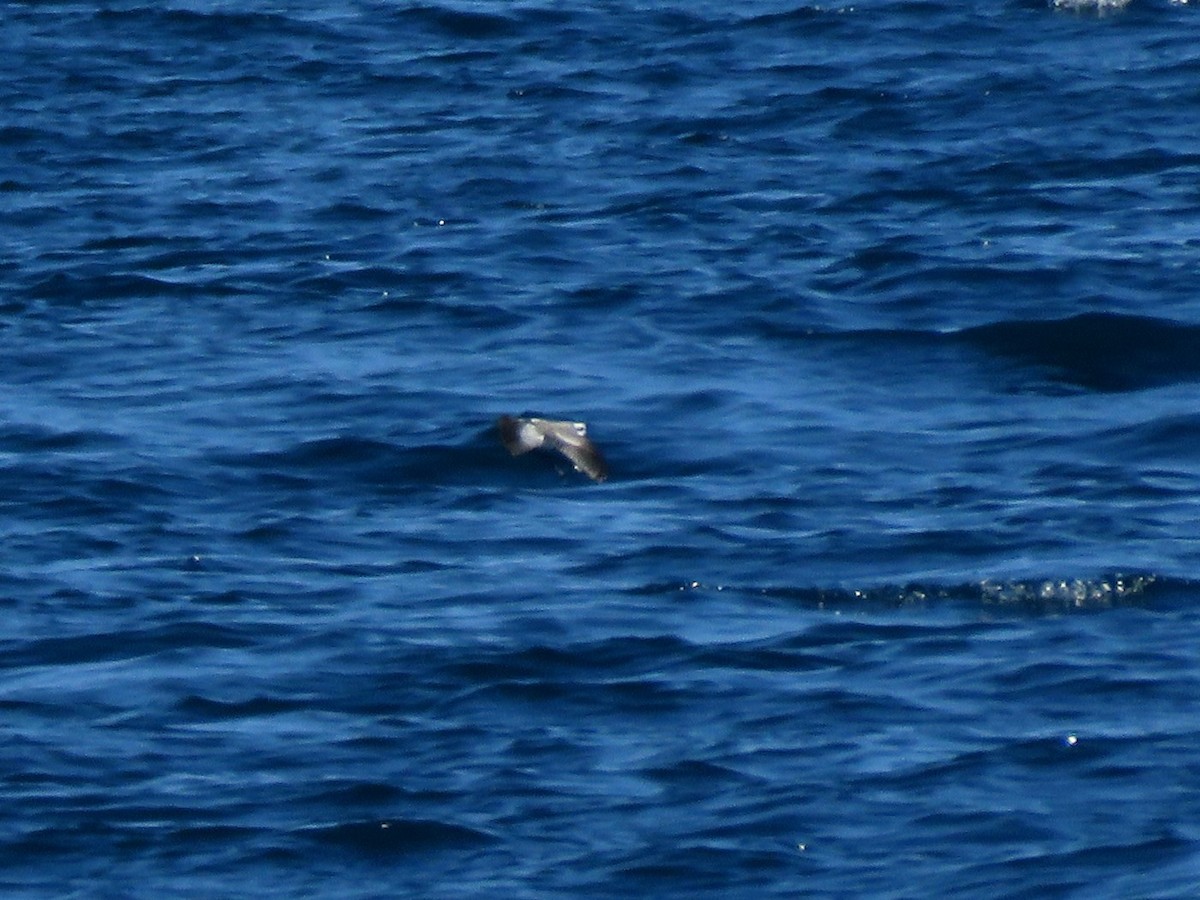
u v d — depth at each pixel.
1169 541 64.44
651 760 54.06
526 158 101.44
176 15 123.75
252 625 61.16
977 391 76.50
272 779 53.69
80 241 93.06
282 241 92.56
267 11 124.56
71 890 49.91
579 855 50.53
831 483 69.62
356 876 50.22
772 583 62.97
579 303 84.81
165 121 108.69
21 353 81.69
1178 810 51.12
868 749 54.16
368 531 67.31
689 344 80.75
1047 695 56.34
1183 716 55.16
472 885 49.66
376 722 56.12
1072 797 51.91
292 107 110.62
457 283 87.19
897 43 114.50
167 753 54.91
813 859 50.09
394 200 96.94
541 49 117.44
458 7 123.38
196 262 90.56
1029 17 116.94
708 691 57.06
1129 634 59.31
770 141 102.31
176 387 78.44
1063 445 71.62
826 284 85.31
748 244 89.94
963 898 48.38
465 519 67.94
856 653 58.88
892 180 96.62
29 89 113.31
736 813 51.75
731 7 121.69
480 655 59.09
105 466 71.50
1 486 70.12
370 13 123.81
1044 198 93.56
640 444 72.88
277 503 69.38
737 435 73.31
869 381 77.69
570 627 60.53
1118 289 83.19
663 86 110.81
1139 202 92.81
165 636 60.56
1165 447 71.19
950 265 85.88
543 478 70.81
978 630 59.88
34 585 63.56
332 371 79.38
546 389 77.19
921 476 69.94
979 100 105.81
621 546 65.56
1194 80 107.12
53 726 56.09
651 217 93.50
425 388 77.56
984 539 65.00
